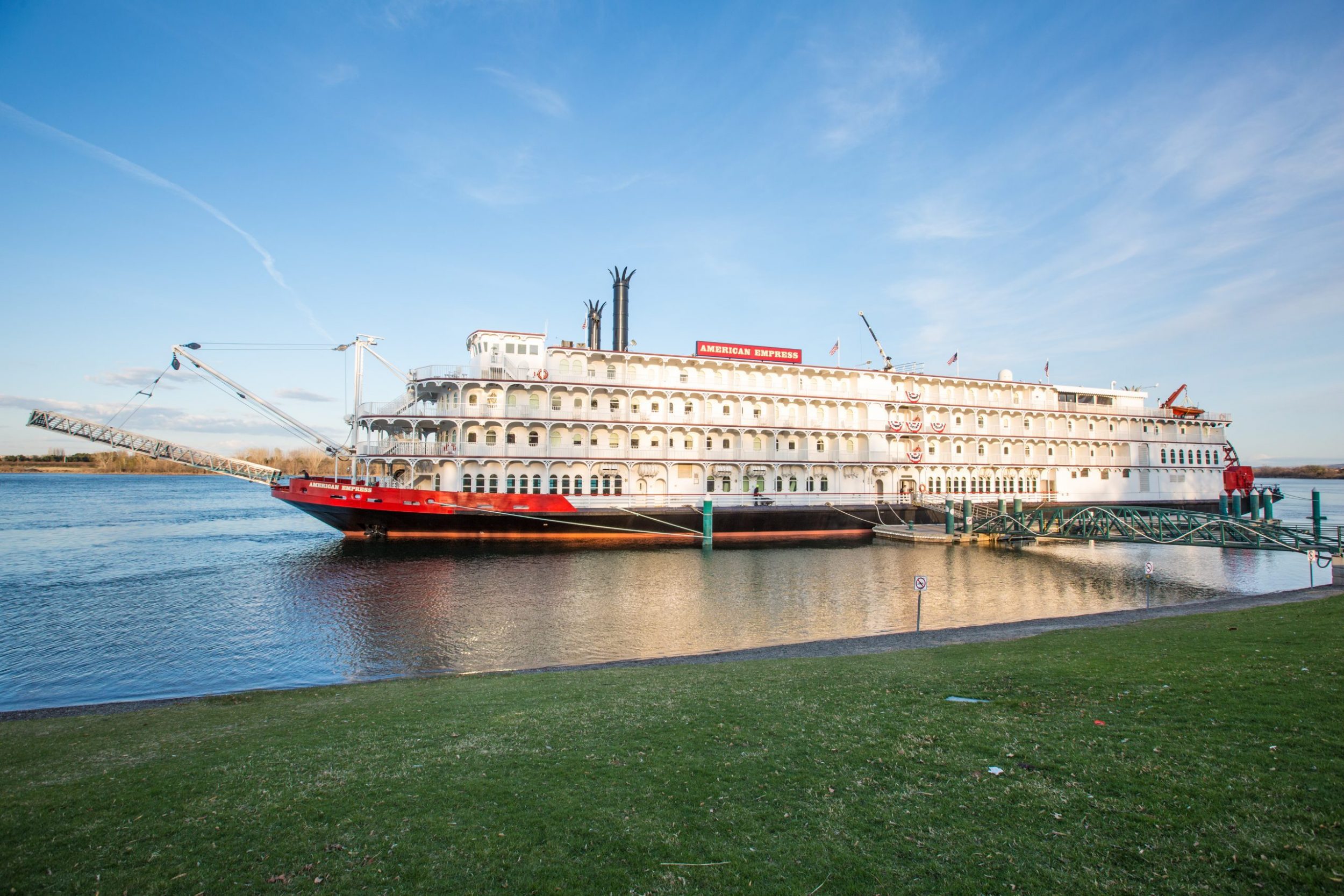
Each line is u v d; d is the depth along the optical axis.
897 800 9.17
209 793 10.09
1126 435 83.50
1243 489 86.06
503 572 46.19
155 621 33.12
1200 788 8.95
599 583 42.62
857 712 13.38
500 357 62.06
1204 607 32.47
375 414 57.97
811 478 71.69
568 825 8.69
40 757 12.95
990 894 6.98
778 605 36.91
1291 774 9.23
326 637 30.06
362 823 8.90
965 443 77.31
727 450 68.56
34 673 25.38
